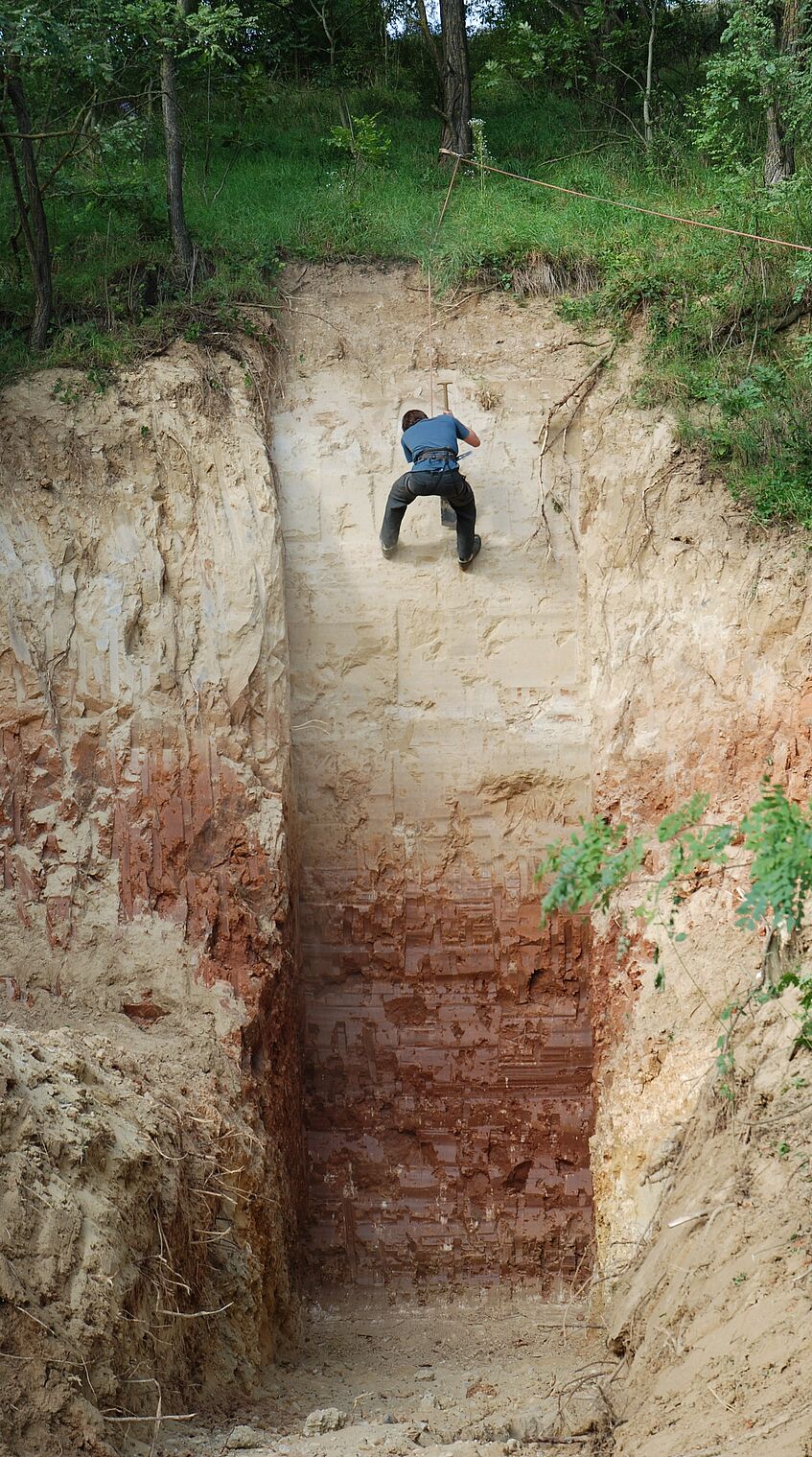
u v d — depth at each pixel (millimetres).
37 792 10141
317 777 11258
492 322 12156
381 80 16984
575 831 11109
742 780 9977
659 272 12016
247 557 10820
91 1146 6863
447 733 11273
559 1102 10820
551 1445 6277
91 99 12867
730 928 9297
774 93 12375
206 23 12453
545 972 10961
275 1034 10078
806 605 10133
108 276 12141
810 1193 6105
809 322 11789
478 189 13938
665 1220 7672
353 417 11844
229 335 11727
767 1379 5328
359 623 11414
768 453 10945
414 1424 6949
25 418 11023
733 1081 7508
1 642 10367
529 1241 10625
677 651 10516
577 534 11516
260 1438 6781
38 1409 5820
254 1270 8578
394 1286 10609
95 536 10727
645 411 11438
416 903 11102
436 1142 10852
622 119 15797
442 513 11484
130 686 10422
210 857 10172
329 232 12750
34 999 9484
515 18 17062
